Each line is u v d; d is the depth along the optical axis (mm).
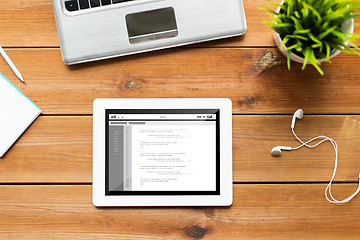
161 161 697
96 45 687
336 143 722
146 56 716
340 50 602
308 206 718
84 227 712
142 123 698
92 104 716
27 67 712
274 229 716
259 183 718
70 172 715
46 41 714
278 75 722
